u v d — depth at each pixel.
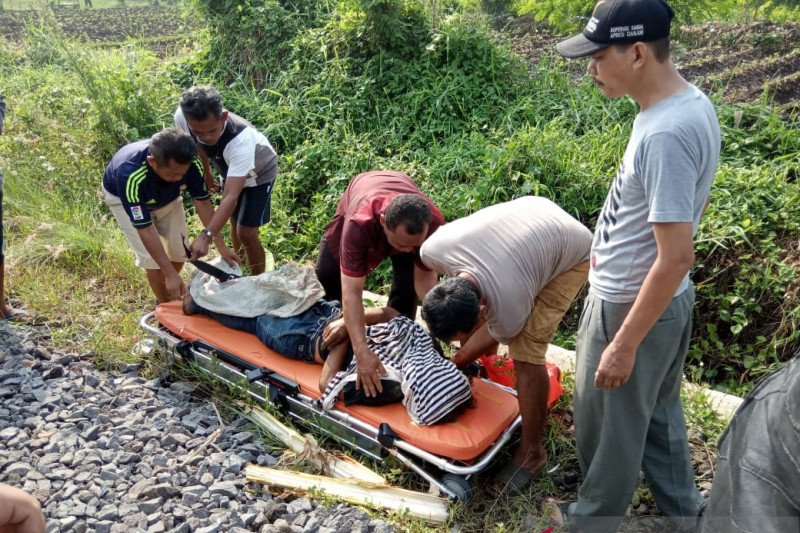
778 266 4.87
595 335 2.86
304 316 4.18
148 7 19.30
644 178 2.51
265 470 3.59
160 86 8.34
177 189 4.62
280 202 6.69
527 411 3.49
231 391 4.16
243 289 4.34
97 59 8.42
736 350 4.89
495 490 3.56
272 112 7.75
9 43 12.59
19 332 4.91
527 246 3.26
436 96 7.23
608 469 2.93
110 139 7.57
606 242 2.77
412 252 3.94
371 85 7.63
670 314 2.70
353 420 3.65
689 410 4.05
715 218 5.19
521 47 8.60
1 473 3.57
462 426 3.52
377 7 7.54
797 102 6.75
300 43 8.22
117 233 6.20
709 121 2.48
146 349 4.59
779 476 2.01
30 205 6.61
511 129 6.69
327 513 3.35
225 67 8.66
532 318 3.42
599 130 6.62
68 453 3.72
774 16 10.34
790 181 5.76
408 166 6.50
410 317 4.34
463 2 8.97
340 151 6.95
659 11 2.41
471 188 6.07
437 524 3.32
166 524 3.29
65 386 4.32
